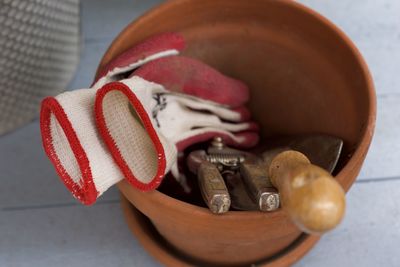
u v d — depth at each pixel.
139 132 0.60
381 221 0.78
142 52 0.66
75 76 0.90
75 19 0.86
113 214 0.79
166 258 0.72
